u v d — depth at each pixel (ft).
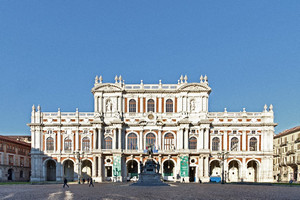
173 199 108.88
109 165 330.13
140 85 346.74
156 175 243.40
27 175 388.37
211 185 236.22
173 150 329.93
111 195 127.24
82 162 342.03
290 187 201.67
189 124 333.42
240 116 335.47
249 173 341.82
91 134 337.31
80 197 118.21
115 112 337.93
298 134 341.62
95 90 341.41
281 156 387.96
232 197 118.11
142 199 108.88
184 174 321.73
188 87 339.77
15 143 359.87
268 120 331.36
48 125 338.75
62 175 334.03
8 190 168.86
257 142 331.57
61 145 337.52
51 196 124.16
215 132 334.65
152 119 338.95
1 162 326.44
